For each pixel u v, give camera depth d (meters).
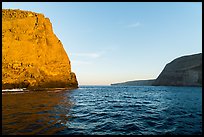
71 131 8.93
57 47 56.38
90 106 19.16
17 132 8.41
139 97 34.19
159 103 23.02
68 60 59.56
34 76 43.69
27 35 47.66
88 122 11.08
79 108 17.16
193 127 10.03
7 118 11.34
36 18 53.69
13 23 46.50
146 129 9.61
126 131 9.21
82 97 30.52
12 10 51.22
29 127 9.33
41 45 50.59
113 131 9.18
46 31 55.88
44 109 15.42
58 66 53.81
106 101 25.56
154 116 13.41
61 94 33.81
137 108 18.05
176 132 9.04
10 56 41.94
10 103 18.61
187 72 101.94
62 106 17.97
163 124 10.77
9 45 42.69
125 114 14.30
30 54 46.03
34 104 18.44
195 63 101.94
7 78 38.31
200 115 13.88
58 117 12.22
